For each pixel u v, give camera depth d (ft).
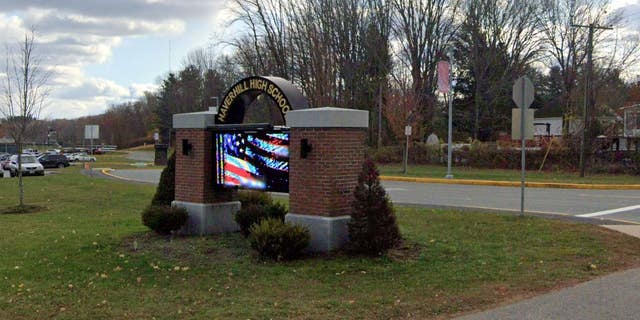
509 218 41.60
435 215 43.68
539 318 20.03
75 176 108.17
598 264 28.14
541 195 67.31
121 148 418.51
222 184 36.78
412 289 23.93
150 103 410.72
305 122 30.89
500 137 159.12
